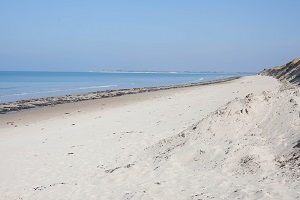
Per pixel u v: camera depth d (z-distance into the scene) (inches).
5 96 2006.6
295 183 277.1
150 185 343.6
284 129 380.5
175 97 1382.9
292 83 1501.0
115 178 392.5
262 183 293.4
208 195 291.6
